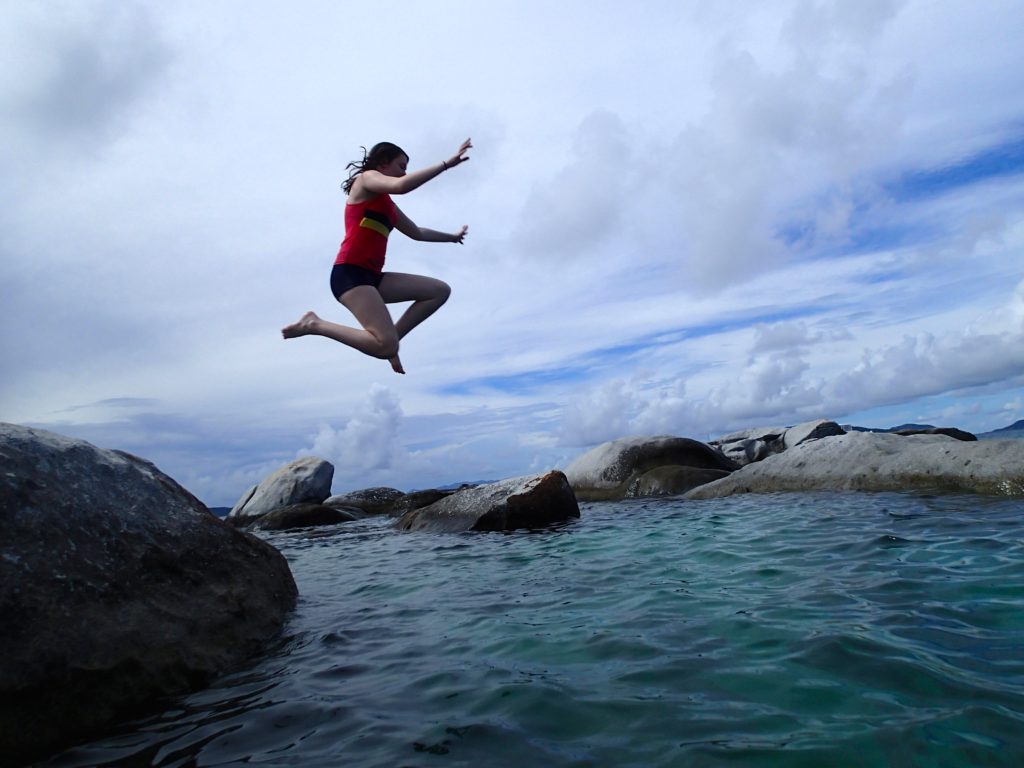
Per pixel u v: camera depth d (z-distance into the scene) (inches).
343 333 228.1
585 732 96.0
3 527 126.0
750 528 277.9
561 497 393.1
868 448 399.9
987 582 157.6
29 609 119.2
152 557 149.3
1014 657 110.2
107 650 124.6
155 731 111.5
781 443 735.1
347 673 134.3
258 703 120.6
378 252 231.6
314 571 284.0
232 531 182.9
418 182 213.3
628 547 264.5
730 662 119.4
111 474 157.8
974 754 80.9
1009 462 322.0
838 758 82.4
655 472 545.6
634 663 123.6
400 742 97.7
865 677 106.8
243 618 161.6
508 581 218.8
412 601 200.8
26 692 111.8
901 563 185.9
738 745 87.7
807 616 143.2
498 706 108.5
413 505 587.8
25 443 144.0
